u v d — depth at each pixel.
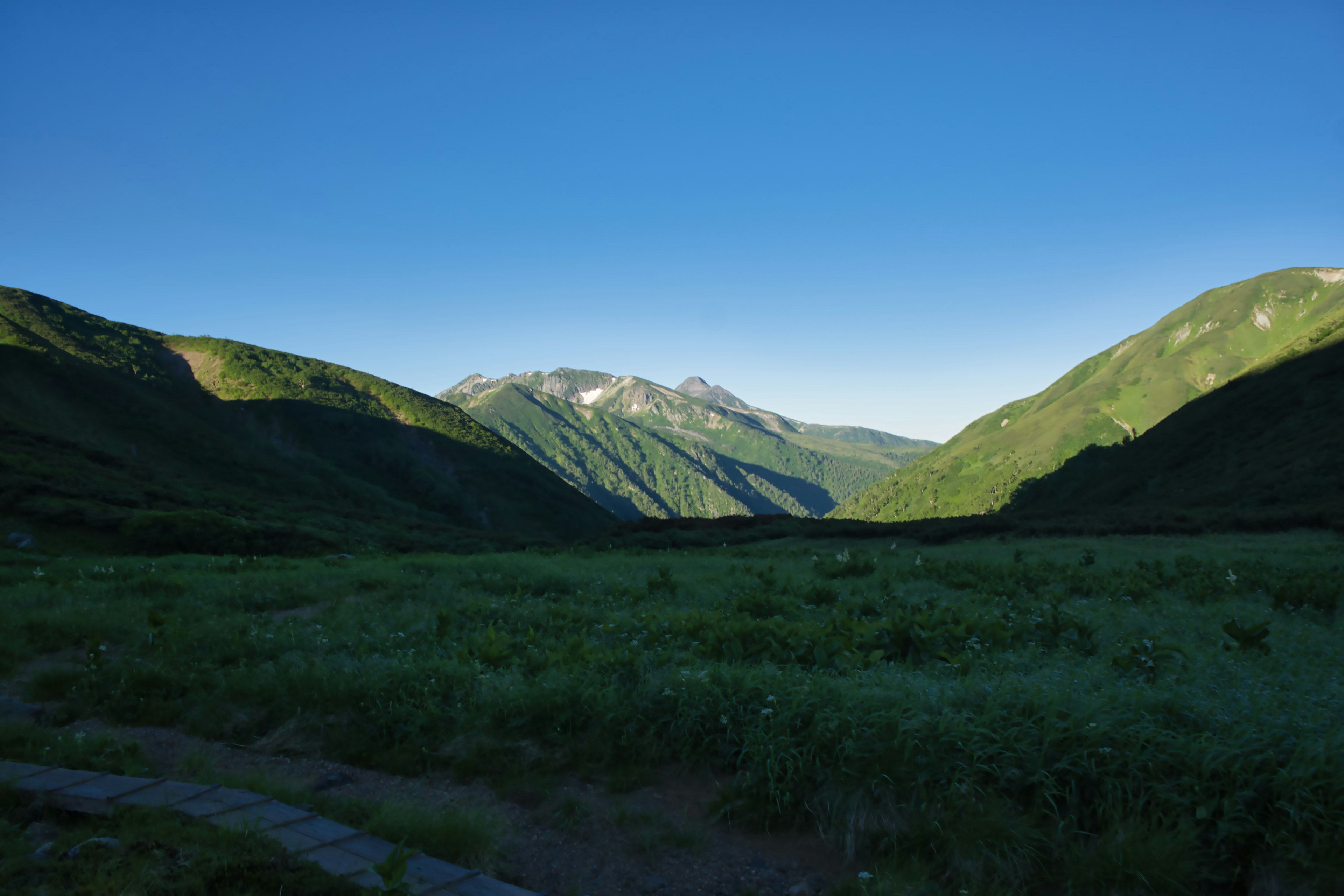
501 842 4.95
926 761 5.05
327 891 3.92
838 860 4.83
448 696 7.26
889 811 4.87
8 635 10.21
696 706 6.36
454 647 9.17
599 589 17.00
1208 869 4.26
